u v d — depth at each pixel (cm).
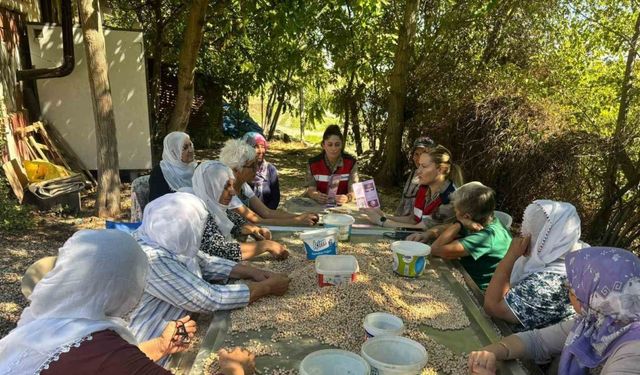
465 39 824
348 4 660
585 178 575
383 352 145
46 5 858
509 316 192
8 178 575
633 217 522
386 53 864
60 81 745
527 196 619
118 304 127
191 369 152
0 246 486
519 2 759
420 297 203
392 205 737
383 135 948
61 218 593
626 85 541
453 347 167
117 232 132
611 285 136
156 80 993
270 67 1093
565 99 661
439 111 761
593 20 647
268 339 170
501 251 259
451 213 299
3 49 641
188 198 207
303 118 1439
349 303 191
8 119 620
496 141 633
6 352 115
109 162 602
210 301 187
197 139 1173
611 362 132
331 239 246
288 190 804
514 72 720
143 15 1075
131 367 111
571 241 195
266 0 634
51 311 121
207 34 1086
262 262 246
